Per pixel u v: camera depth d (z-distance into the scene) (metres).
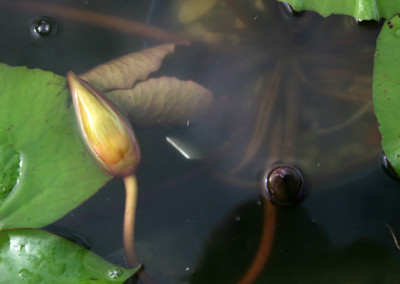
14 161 0.55
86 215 0.55
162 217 0.55
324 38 0.60
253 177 0.56
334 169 0.56
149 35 0.60
